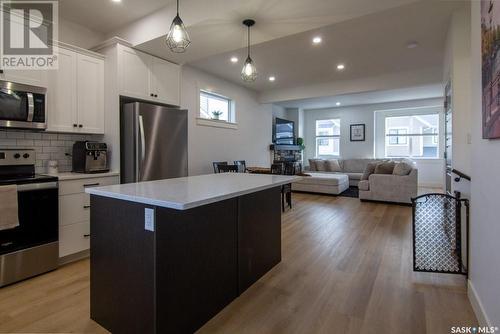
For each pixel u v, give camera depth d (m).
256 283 2.29
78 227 2.77
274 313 1.87
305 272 2.48
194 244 1.71
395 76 5.37
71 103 2.93
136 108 3.20
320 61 4.71
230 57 4.59
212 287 1.85
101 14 3.12
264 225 2.45
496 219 1.46
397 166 5.46
